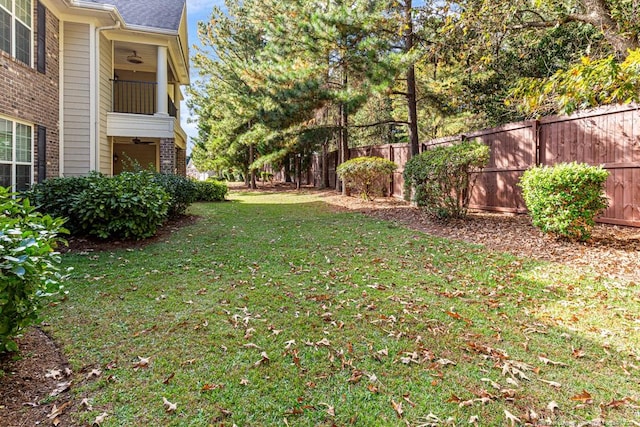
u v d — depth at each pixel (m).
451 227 7.43
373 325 3.36
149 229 6.86
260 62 12.19
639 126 6.07
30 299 2.54
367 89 8.92
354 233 7.30
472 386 2.46
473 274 4.73
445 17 7.83
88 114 9.84
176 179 9.54
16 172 7.70
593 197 5.51
